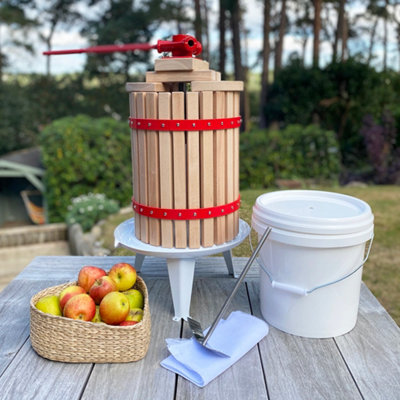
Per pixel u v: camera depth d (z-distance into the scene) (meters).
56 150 7.27
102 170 7.37
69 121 7.44
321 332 1.53
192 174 1.55
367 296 1.85
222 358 1.39
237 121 1.64
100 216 6.48
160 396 1.25
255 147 7.12
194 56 1.66
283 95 9.73
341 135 9.34
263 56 13.26
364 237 1.45
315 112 9.37
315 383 1.31
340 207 1.64
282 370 1.37
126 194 7.57
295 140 7.13
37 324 1.39
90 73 15.51
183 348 1.42
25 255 7.00
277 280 1.55
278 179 7.18
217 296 1.86
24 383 1.29
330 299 1.50
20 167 9.65
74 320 1.34
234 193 1.71
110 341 1.36
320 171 7.16
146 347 1.43
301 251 1.46
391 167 7.51
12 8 15.33
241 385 1.30
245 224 1.94
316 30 11.80
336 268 1.46
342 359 1.42
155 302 1.79
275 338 1.54
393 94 9.28
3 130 15.21
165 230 1.61
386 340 1.53
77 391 1.26
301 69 9.25
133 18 14.79
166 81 1.55
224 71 13.70
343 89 9.09
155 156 1.56
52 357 1.38
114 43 14.83
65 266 2.12
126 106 15.69
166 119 1.50
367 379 1.33
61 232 7.55
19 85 15.73
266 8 13.09
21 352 1.44
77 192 7.49
